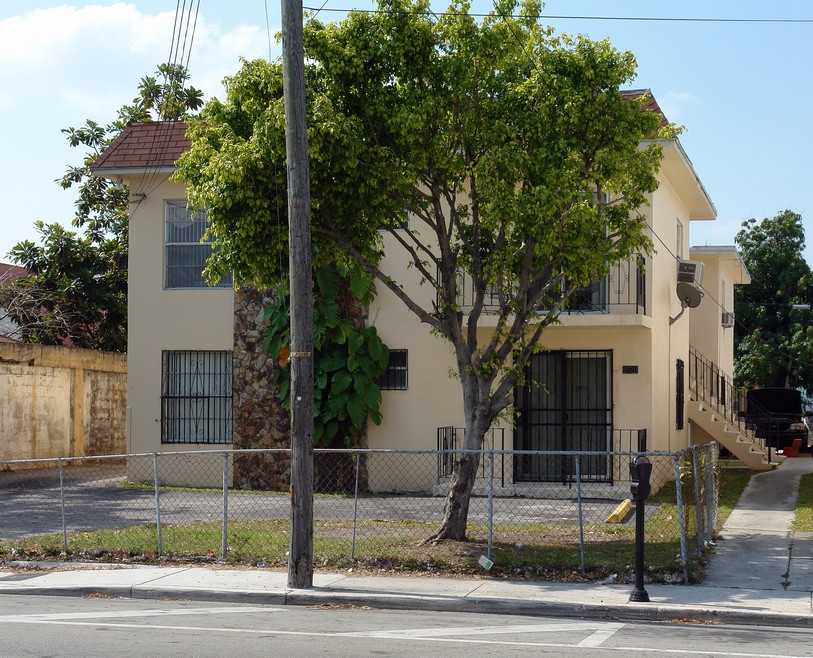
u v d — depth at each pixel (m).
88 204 31.86
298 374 11.47
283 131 12.60
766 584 11.32
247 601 10.92
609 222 13.98
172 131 22.56
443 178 14.38
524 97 13.66
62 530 14.88
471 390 13.91
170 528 15.27
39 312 30.23
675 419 23.62
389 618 9.92
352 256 14.41
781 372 41.22
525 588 11.13
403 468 20.84
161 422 22.38
